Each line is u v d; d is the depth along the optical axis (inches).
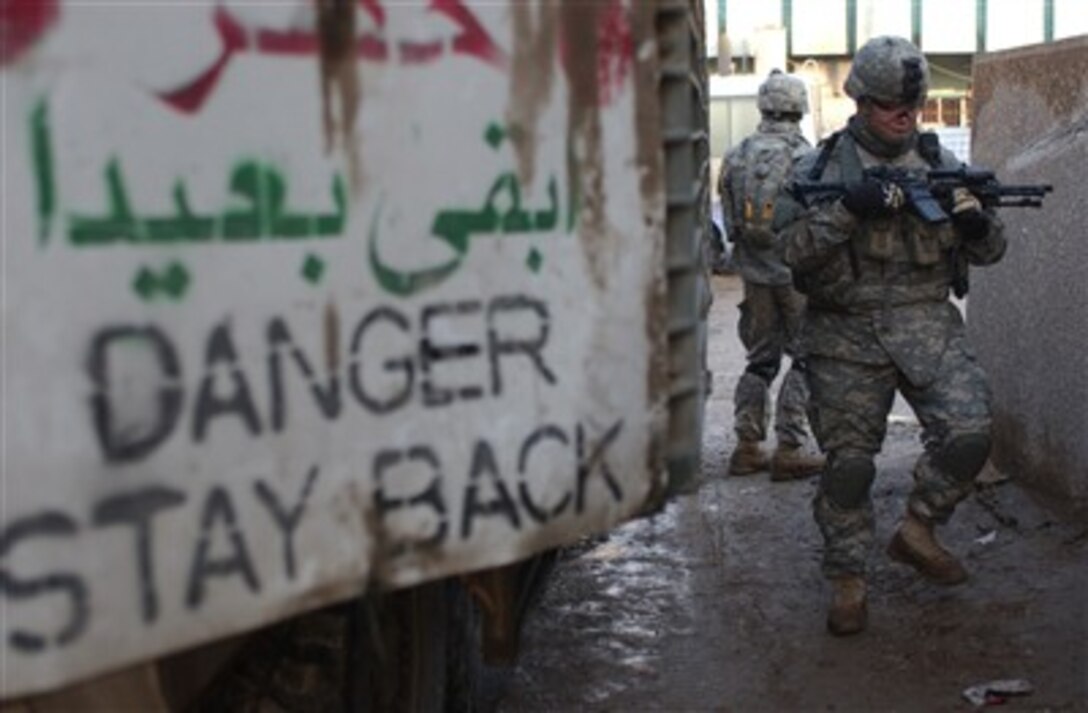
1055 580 196.9
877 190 169.0
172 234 71.9
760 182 249.8
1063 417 219.6
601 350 97.5
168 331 71.8
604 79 96.7
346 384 80.5
